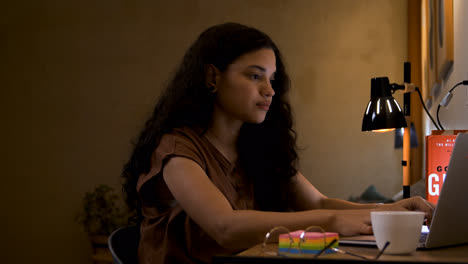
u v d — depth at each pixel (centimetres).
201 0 478
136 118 470
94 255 393
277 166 155
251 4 479
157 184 130
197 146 131
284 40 478
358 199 451
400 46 474
